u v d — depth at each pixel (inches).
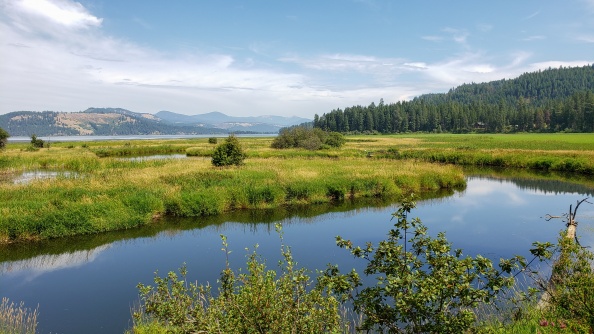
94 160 1558.8
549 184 1225.4
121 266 524.4
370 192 1005.2
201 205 807.1
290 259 212.4
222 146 1325.0
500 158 1782.7
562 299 245.3
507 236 637.9
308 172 1122.7
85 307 399.2
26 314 383.6
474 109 6274.6
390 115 6535.4
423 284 164.9
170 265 524.1
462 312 166.9
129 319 369.4
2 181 1060.5
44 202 709.3
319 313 190.5
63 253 578.6
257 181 975.6
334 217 800.3
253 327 175.2
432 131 6225.4
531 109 5674.2
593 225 689.6
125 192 810.2
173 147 2588.6
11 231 621.0
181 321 197.2
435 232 666.2
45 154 1888.5
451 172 1216.8
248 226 732.0
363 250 196.4
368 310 182.5
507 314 287.9
